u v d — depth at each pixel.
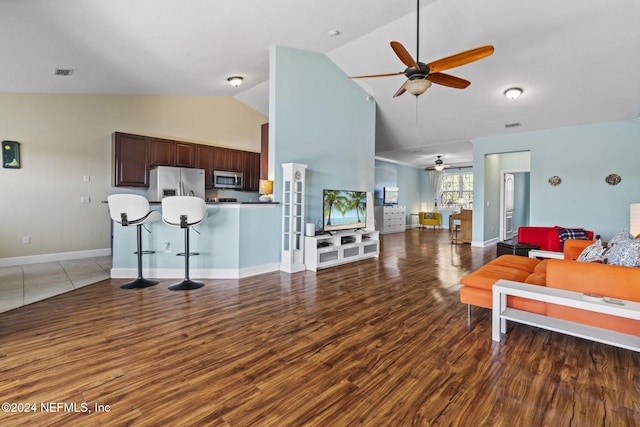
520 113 5.78
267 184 4.48
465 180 11.87
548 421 1.47
